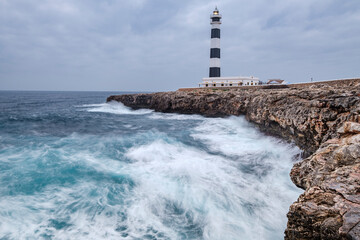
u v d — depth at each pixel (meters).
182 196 10.69
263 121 22.88
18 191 10.84
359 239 4.44
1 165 14.10
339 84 31.11
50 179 12.22
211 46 63.84
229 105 33.84
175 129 28.44
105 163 14.91
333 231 5.04
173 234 8.20
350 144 7.74
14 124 31.97
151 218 9.06
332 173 6.98
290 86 43.47
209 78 63.38
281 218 9.16
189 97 40.38
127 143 20.61
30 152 17.03
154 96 49.12
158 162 15.10
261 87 46.53
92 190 11.10
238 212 9.54
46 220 8.71
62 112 49.69
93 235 8.01
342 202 5.57
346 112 12.62
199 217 9.17
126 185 11.69
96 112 50.06
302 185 8.46
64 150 17.97
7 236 7.79
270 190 11.40
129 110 53.28
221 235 8.19
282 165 15.05
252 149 18.62
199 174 13.19
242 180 12.58
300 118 15.80
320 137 13.70
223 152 17.97
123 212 9.38
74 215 9.08
